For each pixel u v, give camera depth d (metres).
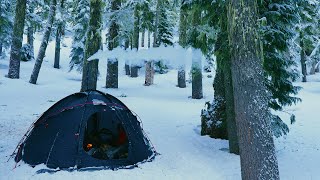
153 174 7.11
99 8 11.65
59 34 34.72
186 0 8.92
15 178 6.58
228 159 8.16
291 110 16.78
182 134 10.87
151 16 22.66
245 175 5.69
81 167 7.20
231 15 5.69
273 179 5.57
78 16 29.16
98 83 25.92
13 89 18.38
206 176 7.06
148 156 8.17
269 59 8.45
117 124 8.76
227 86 8.60
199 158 8.29
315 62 36.09
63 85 23.06
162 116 13.86
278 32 8.06
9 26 26.39
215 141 9.95
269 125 5.72
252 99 5.61
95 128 8.78
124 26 12.65
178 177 6.98
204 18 8.98
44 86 21.27
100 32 11.67
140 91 22.56
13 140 9.19
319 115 16.09
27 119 11.91
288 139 11.09
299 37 27.20
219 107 10.42
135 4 17.42
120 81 28.41
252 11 5.63
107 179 6.73
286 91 9.15
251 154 5.59
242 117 5.68
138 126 8.59
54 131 7.62
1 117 11.92
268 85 8.92
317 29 27.20
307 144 10.38
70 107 7.91
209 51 9.53
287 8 8.48
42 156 7.32
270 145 5.65
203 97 20.91
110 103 8.32
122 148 8.20
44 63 36.44
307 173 7.32
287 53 9.20
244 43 5.59
